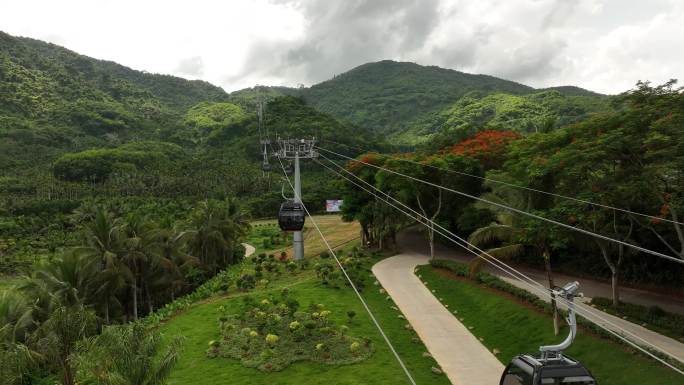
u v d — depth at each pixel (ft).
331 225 338.54
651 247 138.62
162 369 82.02
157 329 146.30
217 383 106.22
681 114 97.81
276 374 108.37
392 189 205.87
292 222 175.52
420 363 110.42
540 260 173.47
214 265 239.30
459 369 106.93
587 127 120.88
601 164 117.70
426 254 213.87
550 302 124.47
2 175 572.10
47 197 486.38
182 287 222.69
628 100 115.03
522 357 53.47
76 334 100.99
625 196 109.29
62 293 157.89
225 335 128.88
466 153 198.39
